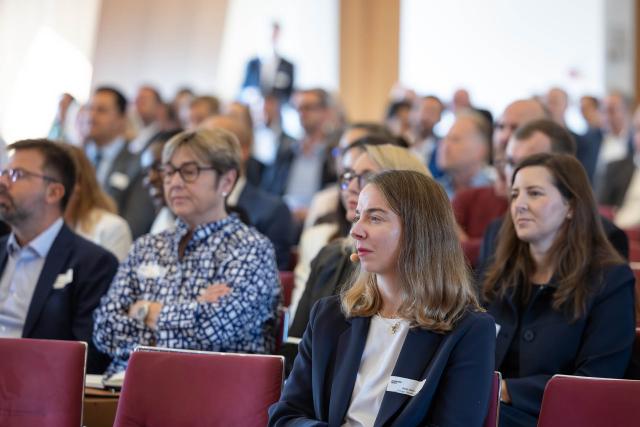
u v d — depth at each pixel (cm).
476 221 556
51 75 1098
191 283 395
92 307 425
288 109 1098
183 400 305
